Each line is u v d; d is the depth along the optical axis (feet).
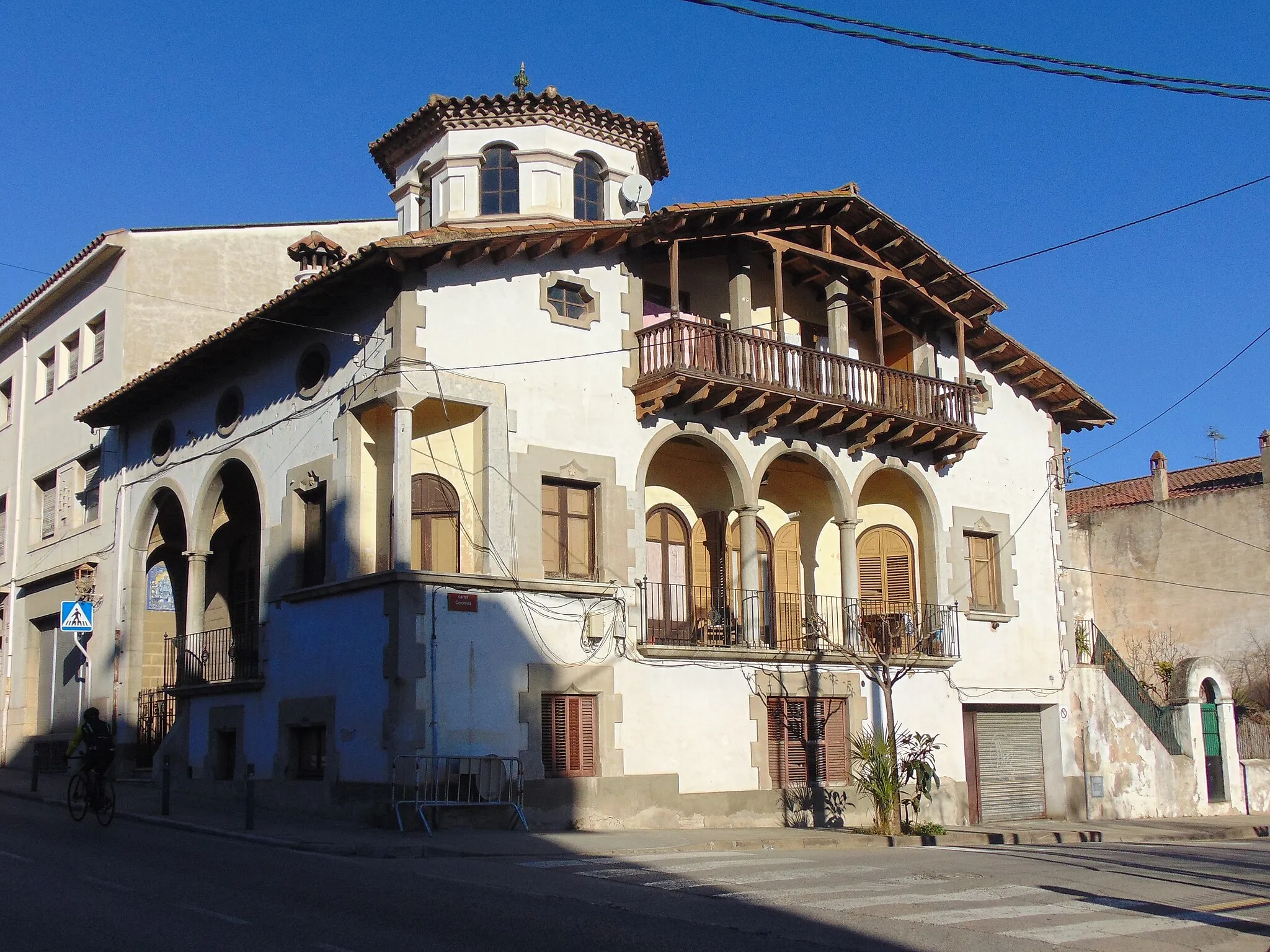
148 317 95.81
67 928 31.96
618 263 72.74
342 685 64.34
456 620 62.39
